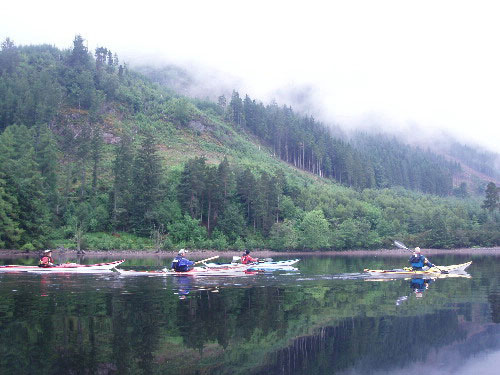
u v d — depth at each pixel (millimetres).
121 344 13070
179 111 175000
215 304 20062
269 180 106500
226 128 189625
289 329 15266
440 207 143250
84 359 11586
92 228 86125
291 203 112438
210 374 10695
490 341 13945
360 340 13953
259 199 100625
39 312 17719
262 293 23953
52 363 11211
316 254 92812
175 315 17375
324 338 14156
